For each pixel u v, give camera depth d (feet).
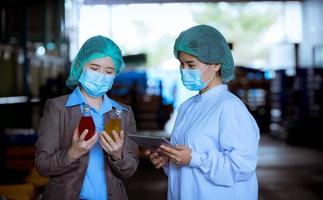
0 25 25.17
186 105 6.98
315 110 32.58
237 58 84.79
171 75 47.96
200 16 85.71
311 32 39.11
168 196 6.97
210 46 6.26
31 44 29.86
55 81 23.77
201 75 6.39
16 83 28.43
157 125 33.12
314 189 18.16
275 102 38.83
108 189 6.25
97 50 6.11
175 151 6.14
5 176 13.20
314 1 37.86
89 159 6.23
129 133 6.60
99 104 6.51
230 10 85.81
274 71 38.55
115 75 6.40
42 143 6.11
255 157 6.19
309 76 33.19
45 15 28.25
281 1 39.78
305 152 28.32
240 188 6.32
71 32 35.68
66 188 6.05
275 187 18.53
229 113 6.15
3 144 15.78
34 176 12.68
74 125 6.18
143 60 34.01
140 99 33.19
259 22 85.40
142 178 20.77
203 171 6.15
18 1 22.65
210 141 6.25
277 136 35.09
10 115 25.11
